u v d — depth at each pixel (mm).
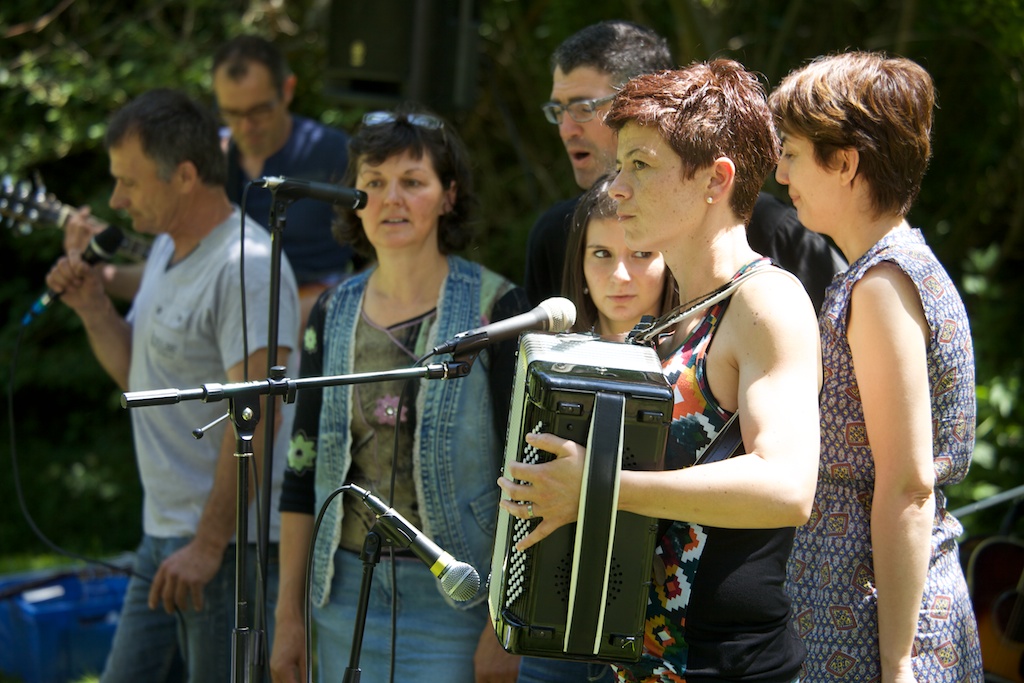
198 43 19734
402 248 7488
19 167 19516
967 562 8867
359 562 7453
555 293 8102
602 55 8430
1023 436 13844
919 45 16391
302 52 19812
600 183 6984
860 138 6148
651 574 5109
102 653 12828
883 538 5883
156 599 8867
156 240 10008
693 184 5285
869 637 6137
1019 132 16344
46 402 22297
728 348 5195
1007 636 8492
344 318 7738
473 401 7320
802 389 4996
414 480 7324
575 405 4910
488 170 19672
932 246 16844
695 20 15461
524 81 19219
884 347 5934
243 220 7363
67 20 20703
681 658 5277
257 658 6250
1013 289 16094
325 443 7625
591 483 4828
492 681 7121
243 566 6121
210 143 9234
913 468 5840
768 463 4820
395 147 7453
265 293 9039
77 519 20281
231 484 8797
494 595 5406
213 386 5809
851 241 6426
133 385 9445
